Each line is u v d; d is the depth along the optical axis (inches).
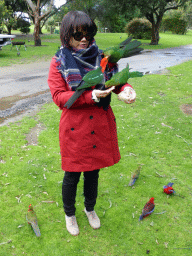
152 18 816.3
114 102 217.2
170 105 212.4
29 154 132.7
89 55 60.6
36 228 81.7
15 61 471.8
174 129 166.2
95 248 78.4
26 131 161.2
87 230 85.1
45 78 330.6
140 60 485.1
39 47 697.0
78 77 58.8
